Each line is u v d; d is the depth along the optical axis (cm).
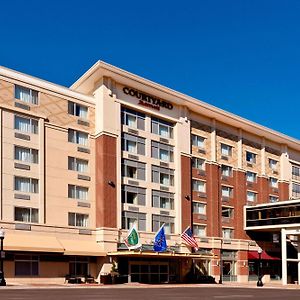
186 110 5728
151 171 5206
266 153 6981
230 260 6019
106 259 4569
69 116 4694
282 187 7150
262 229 6131
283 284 5506
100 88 4912
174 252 4922
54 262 4294
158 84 5250
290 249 6712
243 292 3244
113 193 4762
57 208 4431
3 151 4141
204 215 5762
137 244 4438
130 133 5075
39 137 4406
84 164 4741
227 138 6334
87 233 4588
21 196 4197
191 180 5675
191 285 4469
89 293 2689
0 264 3900
